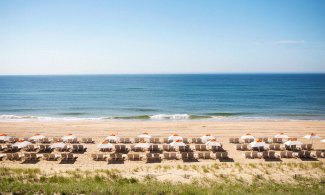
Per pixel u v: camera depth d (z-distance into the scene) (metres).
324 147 22.98
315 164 17.08
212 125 33.16
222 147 22.44
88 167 17.28
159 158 19.11
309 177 14.86
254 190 12.49
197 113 47.56
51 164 17.91
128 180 14.03
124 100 69.62
